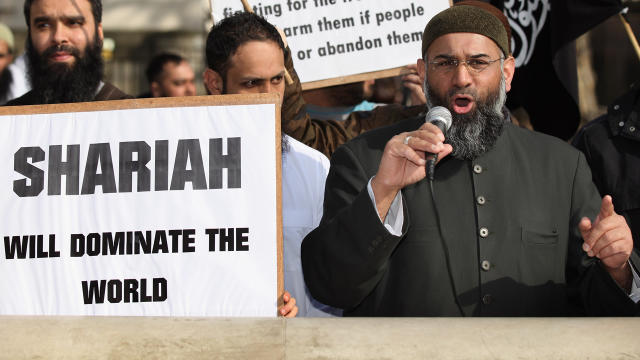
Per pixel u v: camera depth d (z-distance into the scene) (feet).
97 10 14.12
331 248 9.25
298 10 14.52
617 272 9.12
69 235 9.20
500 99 10.05
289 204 11.75
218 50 11.94
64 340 7.27
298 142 12.17
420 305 9.36
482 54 9.78
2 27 20.48
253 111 9.36
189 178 9.24
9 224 9.26
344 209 9.40
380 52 14.47
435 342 7.21
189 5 41.86
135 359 7.06
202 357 7.06
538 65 15.84
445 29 9.91
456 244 9.50
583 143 12.49
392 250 9.07
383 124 14.46
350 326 7.50
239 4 14.52
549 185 9.80
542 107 15.97
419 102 14.87
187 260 9.06
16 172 9.38
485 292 9.31
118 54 42.50
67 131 9.45
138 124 9.39
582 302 9.80
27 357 7.09
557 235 9.57
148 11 41.60
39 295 9.10
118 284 9.06
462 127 9.80
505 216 9.57
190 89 25.59
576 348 7.10
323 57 14.51
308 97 15.65
